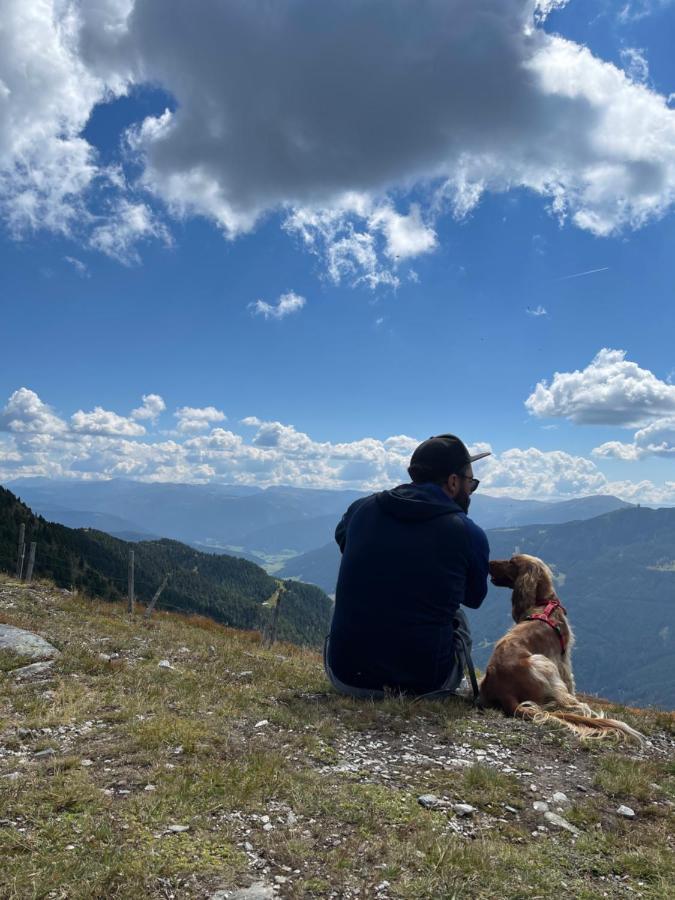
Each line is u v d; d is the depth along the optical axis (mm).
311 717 2018
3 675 2455
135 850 1170
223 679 2617
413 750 1834
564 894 1168
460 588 2223
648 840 1434
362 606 2223
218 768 1543
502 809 1509
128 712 1927
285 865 1185
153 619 5910
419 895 1103
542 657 2283
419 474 2303
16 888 1008
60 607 4961
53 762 1541
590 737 2023
